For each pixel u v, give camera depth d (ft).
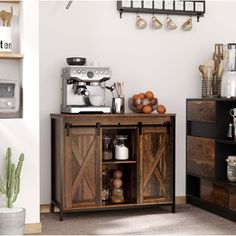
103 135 18.07
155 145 17.52
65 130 16.67
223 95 17.54
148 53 18.78
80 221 16.74
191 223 16.48
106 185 17.80
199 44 19.25
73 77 16.99
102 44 18.31
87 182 16.92
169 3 18.65
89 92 17.39
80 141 16.81
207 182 17.90
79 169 16.84
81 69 17.07
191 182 18.93
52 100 17.93
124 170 18.31
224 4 19.45
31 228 15.53
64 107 17.48
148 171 17.48
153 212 17.81
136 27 18.62
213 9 19.35
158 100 18.92
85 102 17.54
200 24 19.24
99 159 16.98
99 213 17.69
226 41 19.52
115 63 18.47
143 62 18.72
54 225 16.29
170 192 17.70
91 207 16.96
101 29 18.30
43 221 16.72
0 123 15.33
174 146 17.66
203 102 17.94
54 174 17.60
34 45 15.53
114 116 17.04
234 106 17.53
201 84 19.30
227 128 17.46
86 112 17.11
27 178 15.52
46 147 17.92
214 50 19.30
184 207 18.49
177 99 19.10
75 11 18.06
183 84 19.15
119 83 18.29
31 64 15.53
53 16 17.85
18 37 16.25
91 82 17.40
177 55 19.06
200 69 18.74
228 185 16.69
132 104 18.07
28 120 15.53
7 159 14.92
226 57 17.99
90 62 18.21
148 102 17.85
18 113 16.14
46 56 17.83
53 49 17.89
